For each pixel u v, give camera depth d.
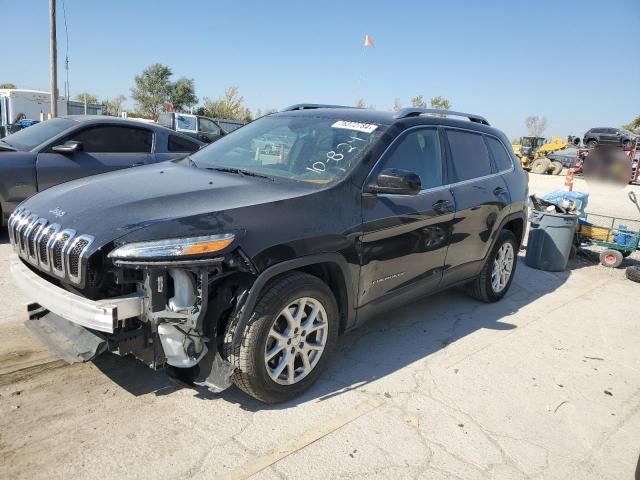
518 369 4.01
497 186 4.97
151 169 3.87
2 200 6.36
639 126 50.22
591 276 7.09
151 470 2.57
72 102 28.98
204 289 2.69
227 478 2.55
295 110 4.66
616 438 3.21
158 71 46.41
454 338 4.48
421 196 3.95
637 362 4.32
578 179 26.69
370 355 4.03
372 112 4.27
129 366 3.51
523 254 8.13
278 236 2.93
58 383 3.26
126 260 2.57
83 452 2.65
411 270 3.97
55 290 2.81
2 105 22.83
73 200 3.10
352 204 3.38
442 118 4.56
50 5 16.80
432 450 2.92
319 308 3.24
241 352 2.90
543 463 2.91
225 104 46.91
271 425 3.00
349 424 3.08
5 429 2.78
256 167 3.81
